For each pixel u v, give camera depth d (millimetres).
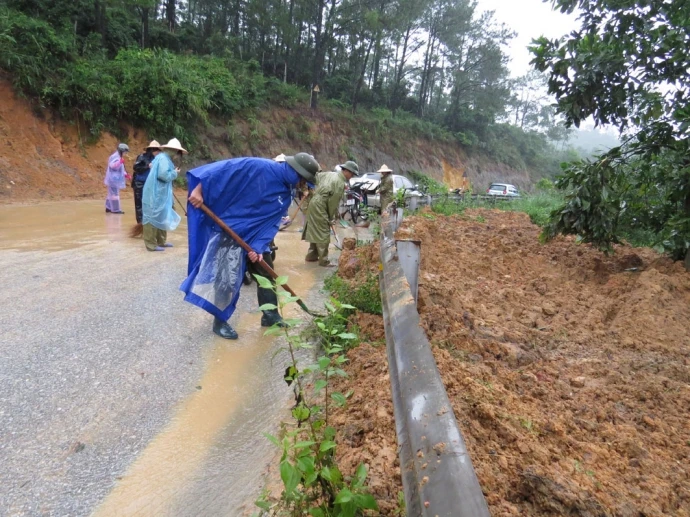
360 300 4543
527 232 9344
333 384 3320
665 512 2041
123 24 21906
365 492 1956
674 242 6125
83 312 4426
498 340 3814
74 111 14945
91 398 3053
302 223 11539
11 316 4195
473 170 43531
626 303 4855
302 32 32594
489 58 43656
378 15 28609
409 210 10242
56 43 15148
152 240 7004
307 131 27422
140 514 2178
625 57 6234
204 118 19203
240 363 3715
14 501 2182
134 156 16422
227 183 3961
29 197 12141
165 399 3133
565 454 2344
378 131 33438
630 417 2875
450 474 1481
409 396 1973
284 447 1758
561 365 3557
